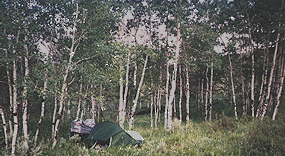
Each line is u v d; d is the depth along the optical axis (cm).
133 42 1897
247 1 1895
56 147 871
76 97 999
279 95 1611
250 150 834
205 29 1717
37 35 1086
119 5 1750
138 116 3562
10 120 981
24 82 870
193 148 933
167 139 1170
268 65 1844
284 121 1423
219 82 2966
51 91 891
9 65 912
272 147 806
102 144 962
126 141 979
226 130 1312
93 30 1053
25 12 1020
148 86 2603
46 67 903
